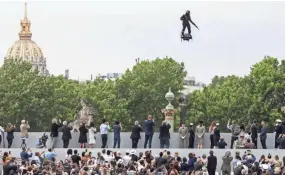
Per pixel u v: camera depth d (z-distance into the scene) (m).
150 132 153.88
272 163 138.25
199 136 156.62
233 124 159.38
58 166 135.12
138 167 135.38
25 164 137.62
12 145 158.62
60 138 157.88
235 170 137.12
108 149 150.75
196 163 137.88
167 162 139.00
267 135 159.50
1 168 144.00
